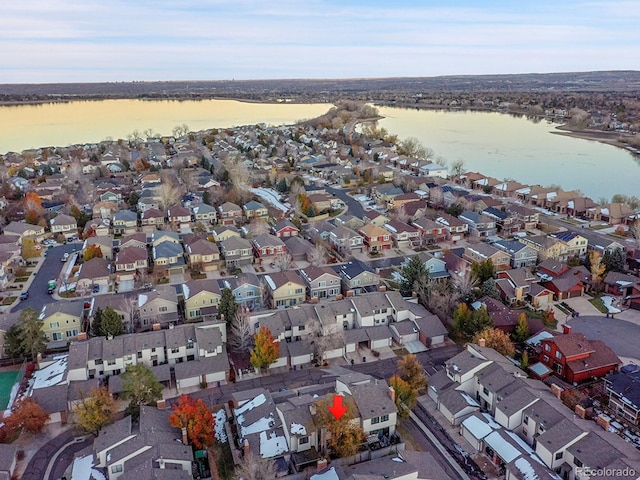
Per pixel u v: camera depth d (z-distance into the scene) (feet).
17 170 620.90
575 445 166.09
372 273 311.68
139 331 260.42
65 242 398.83
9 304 296.30
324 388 210.79
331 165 634.02
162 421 183.32
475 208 446.60
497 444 175.73
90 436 190.08
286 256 344.69
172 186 507.30
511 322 256.11
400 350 248.73
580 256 349.61
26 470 174.60
